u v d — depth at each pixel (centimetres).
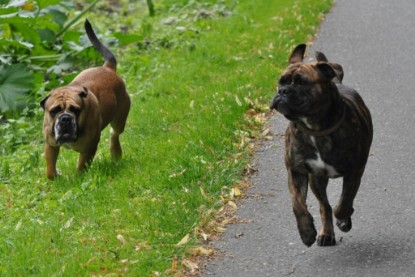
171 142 1284
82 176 1200
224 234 983
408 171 1136
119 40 1820
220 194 1087
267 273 883
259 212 1037
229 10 2252
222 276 883
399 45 1784
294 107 841
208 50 1864
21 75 1579
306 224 871
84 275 873
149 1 1930
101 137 1426
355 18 2005
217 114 1375
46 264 905
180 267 899
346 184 891
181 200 1055
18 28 1683
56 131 1162
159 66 1823
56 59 1764
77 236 988
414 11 2041
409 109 1394
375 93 1491
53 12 1802
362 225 983
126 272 883
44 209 1095
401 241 933
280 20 2005
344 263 890
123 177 1174
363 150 888
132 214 1026
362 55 1728
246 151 1230
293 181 894
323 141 866
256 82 1541
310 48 1797
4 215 1101
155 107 1497
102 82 1263
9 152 1419
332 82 864
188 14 2269
